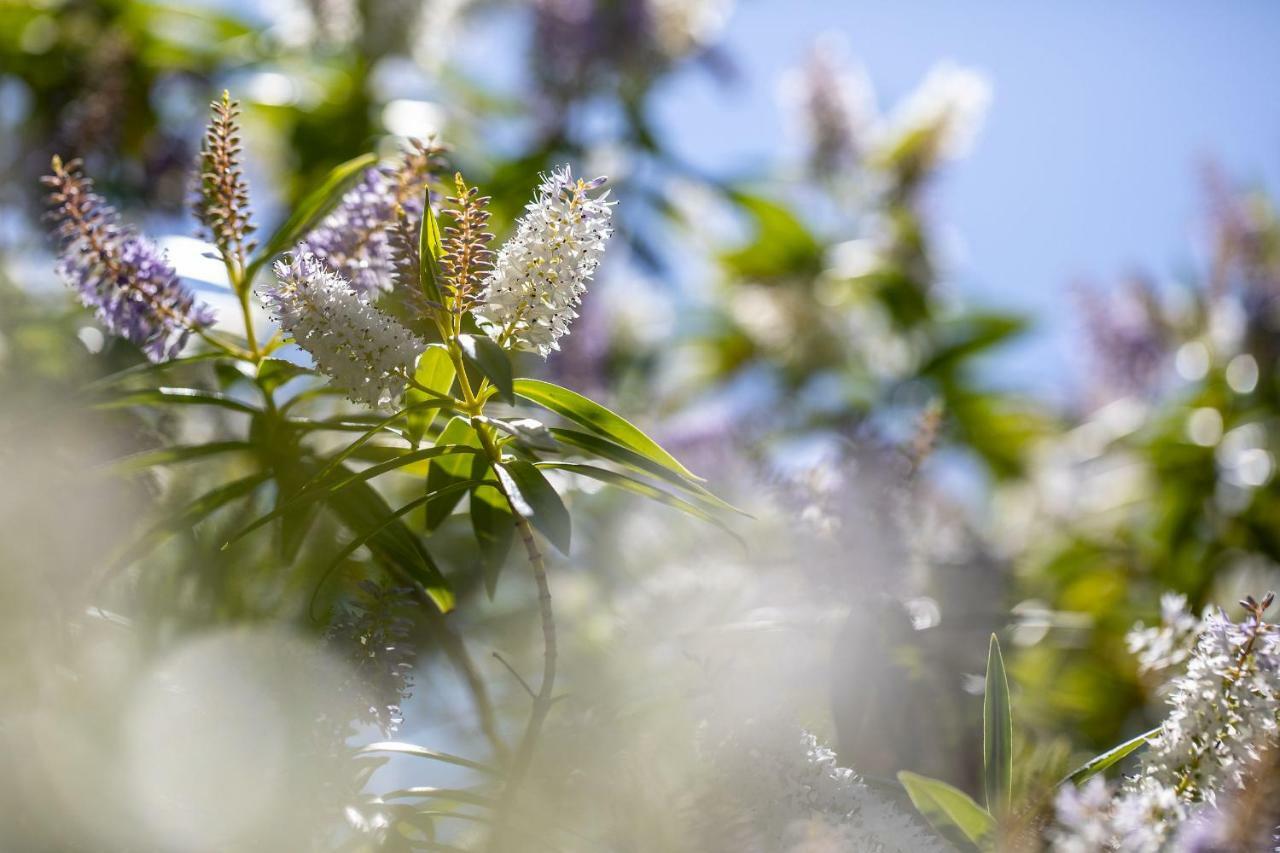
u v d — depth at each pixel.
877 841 1.31
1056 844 1.29
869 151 3.01
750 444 1.62
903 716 1.43
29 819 1.31
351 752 1.32
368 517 1.40
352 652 1.32
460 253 1.32
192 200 1.38
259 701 1.31
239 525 1.45
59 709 1.33
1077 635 1.67
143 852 1.31
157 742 1.32
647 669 1.47
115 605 1.40
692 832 1.33
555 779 1.39
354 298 1.31
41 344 1.49
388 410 1.40
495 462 1.33
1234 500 2.27
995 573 1.62
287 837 1.31
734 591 1.52
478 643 1.54
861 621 1.43
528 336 1.32
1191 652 1.34
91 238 1.36
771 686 1.36
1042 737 1.50
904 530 1.48
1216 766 1.29
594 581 1.59
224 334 1.43
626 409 1.85
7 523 1.38
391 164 1.40
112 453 1.43
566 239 1.31
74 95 1.95
